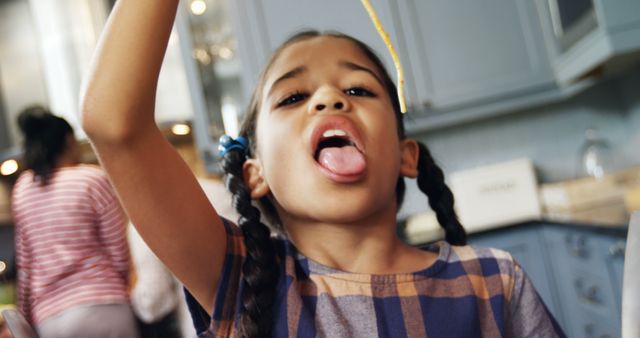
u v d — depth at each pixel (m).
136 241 1.87
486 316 0.63
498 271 0.66
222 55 2.96
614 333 1.89
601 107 3.12
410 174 0.69
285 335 0.59
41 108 2.09
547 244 2.51
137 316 1.95
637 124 2.96
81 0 3.22
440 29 2.93
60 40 3.19
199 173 3.19
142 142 0.53
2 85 3.38
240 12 2.93
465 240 0.81
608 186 2.52
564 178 3.12
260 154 0.64
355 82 0.62
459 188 2.82
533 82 2.91
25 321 0.60
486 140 3.17
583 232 2.01
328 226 0.60
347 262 0.61
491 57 2.93
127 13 0.51
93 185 2.00
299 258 0.63
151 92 0.52
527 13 2.94
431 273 0.63
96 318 1.87
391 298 0.60
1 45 3.40
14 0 3.43
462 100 2.91
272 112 0.61
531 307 0.66
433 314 0.61
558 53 2.79
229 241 0.63
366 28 2.91
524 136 3.15
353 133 0.57
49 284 1.92
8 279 2.60
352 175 0.56
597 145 3.04
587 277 2.07
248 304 0.59
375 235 0.61
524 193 2.80
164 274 1.86
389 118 0.61
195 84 2.93
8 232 3.32
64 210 1.95
